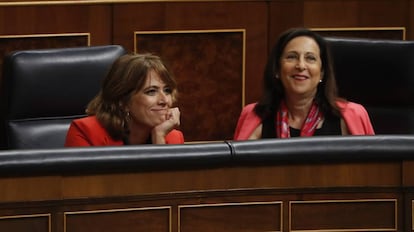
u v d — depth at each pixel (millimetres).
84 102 7438
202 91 9977
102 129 6355
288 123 7125
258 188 5633
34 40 9578
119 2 9703
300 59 7035
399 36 10156
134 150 5422
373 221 5770
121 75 6309
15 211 5305
